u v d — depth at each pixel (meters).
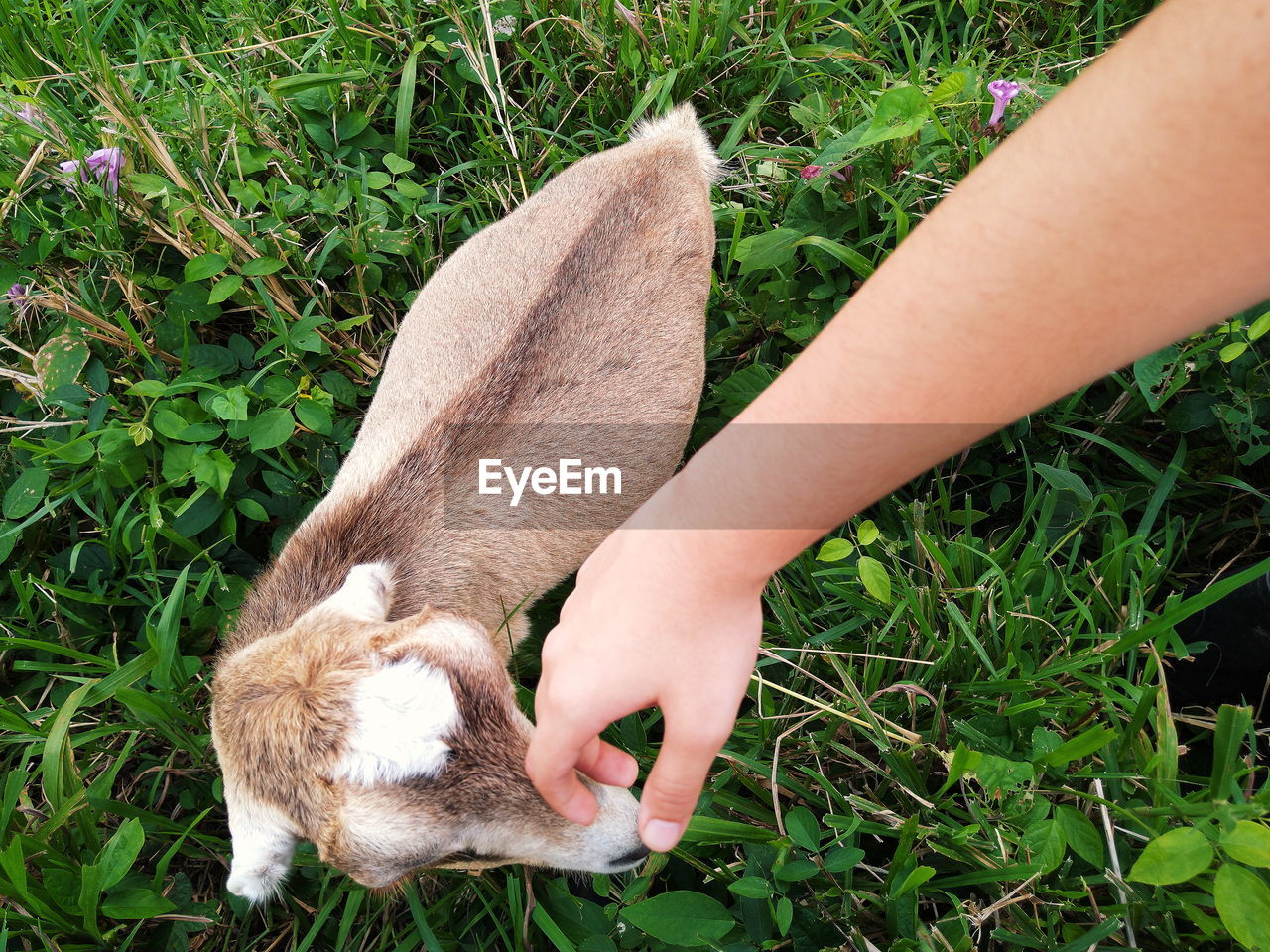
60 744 0.55
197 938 0.59
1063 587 0.60
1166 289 0.23
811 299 0.78
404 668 0.51
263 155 0.83
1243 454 0.66
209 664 0.68
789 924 0.50
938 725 0.55
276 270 0.75
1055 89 0.80
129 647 0.69
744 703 0.64
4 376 0.75
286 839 0.52
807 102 0.86
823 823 0.57
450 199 0.88
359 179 0.83
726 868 0.54
